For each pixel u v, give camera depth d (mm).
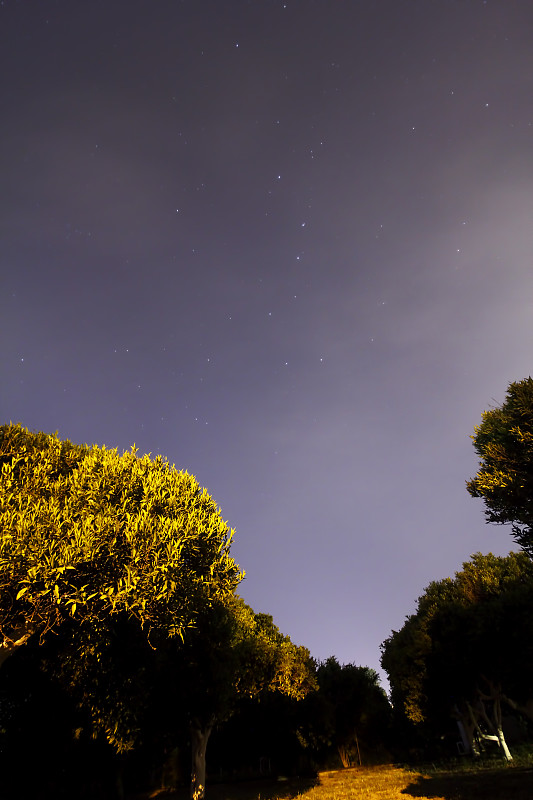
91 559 9125
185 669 20359
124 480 11211
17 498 10273
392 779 27547
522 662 23312
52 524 9344
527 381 12812
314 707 42875
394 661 36906
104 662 13578
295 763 43938
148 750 26891
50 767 18688
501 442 13078
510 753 30672
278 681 28797
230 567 12227
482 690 30406
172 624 10312
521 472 12203
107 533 9547
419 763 38062
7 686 14445
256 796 25469
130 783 30922
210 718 23688
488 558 30812
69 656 12672
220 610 21906
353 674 50688
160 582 9656
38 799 19969
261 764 43562
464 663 25125
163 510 10961
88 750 21828
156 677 18125
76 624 11305
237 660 23328
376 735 50062
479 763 29516
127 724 14953
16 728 15273
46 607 9320
